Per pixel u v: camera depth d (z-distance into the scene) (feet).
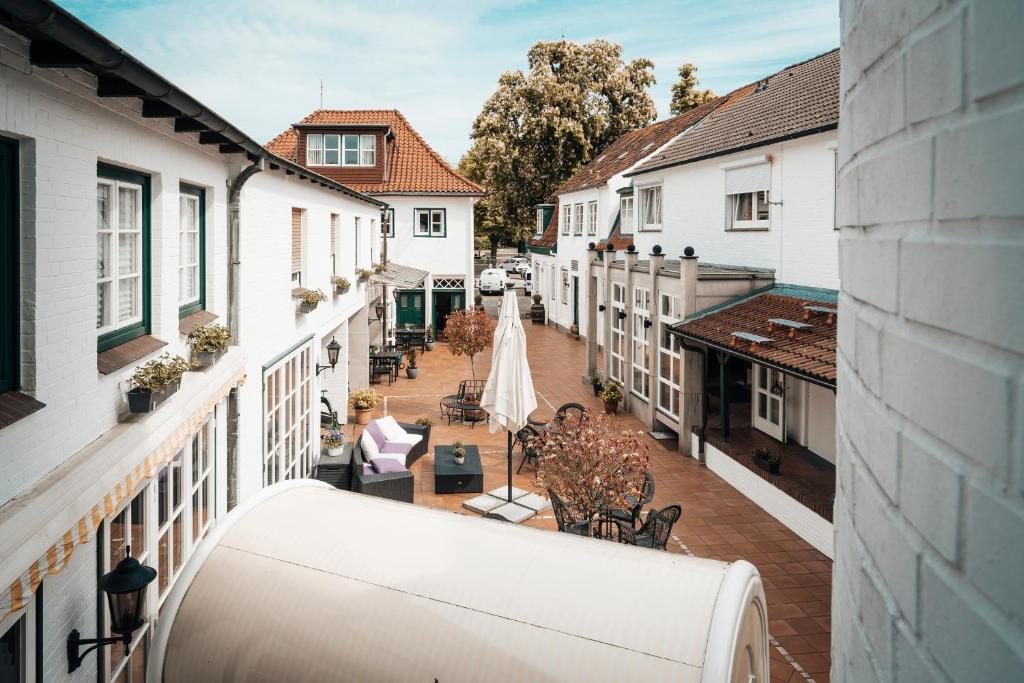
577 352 96.94
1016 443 3.15
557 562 13.98
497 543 14.87
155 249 23.18
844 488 6.49
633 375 65.36
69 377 16.76
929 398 4.07
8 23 13.11
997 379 3.30
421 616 13.60
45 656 15.66
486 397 41.75
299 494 17.80
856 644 5.78
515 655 12.69
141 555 21.29
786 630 30.35
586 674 12.21
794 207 49.24
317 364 48.19
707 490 46.47
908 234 4.44
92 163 17.92
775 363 37.96
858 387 5.73
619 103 155.12
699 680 11.69
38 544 13.34
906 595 4.45
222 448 30.40
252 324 33.37
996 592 3.34
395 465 43.57
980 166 3.46
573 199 109.19
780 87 63.67
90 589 17.88
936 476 3.97
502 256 273.33
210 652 14.93
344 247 58.29
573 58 153.48
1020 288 3.11
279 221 38.19
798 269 49.06
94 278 18.07
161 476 23.15
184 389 23.70
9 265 14.93
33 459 15.08
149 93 17.54
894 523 4.68
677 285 53.93
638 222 79.00
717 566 13.50
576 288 108.99
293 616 14.51
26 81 14.74
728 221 58.80
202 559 15.87
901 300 4.52
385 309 84.43
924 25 4.15
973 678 3.56
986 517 3.42
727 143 58.29
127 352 20.30
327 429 55.47
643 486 34.99
